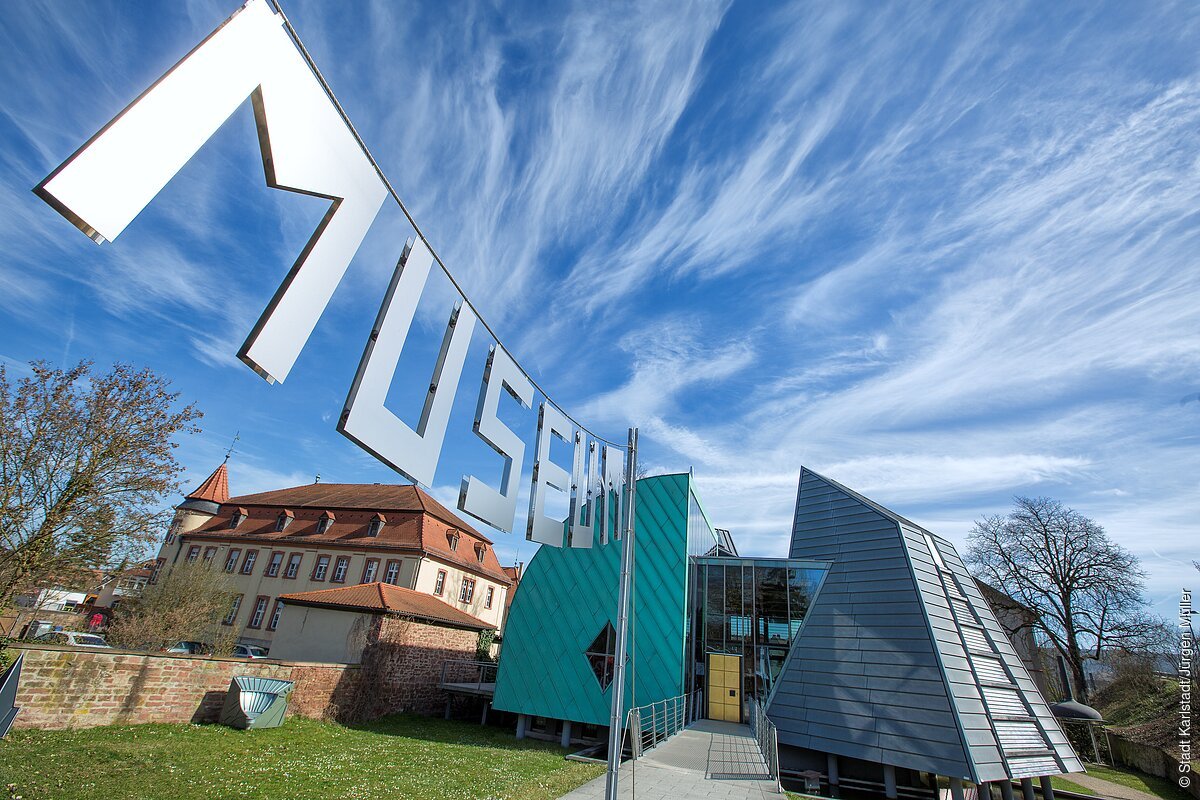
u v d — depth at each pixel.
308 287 2.98
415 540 31.95
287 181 2.79
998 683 17.12
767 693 18.95
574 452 7.40
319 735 14.93
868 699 16.27
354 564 32.12
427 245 3.98
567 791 10.16
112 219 2.13
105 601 29.97
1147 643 29.23
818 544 21.53
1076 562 32.03
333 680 17.89
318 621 21.14
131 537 15.70
